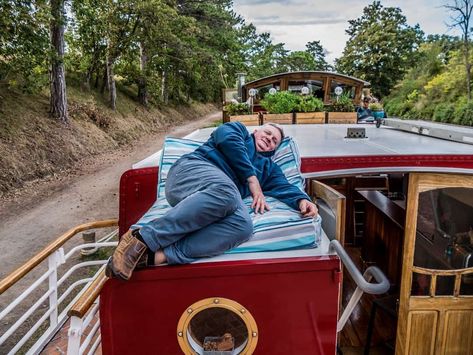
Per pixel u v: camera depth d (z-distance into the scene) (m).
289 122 6.41
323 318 1.52
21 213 7.61
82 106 14.72
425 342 2.43
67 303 4.46
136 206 2.34
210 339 1.57
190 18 22.73
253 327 1.52
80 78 17.41
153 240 1.45
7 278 2.19
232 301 1.50
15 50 9.61
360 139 3.03
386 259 3.29
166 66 23.52
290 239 1.58
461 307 2.37
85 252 5.62
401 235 2.95
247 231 1.54
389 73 40.38
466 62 27.12
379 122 4.07
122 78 22.30
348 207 4.09
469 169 2.27
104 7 15.88
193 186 1.64
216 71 26.67
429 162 2.27
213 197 1.51
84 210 7.79
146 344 1.52
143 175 2.34
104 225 3.18
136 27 17.83
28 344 3.75
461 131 2.91
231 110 7.57
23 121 10.91
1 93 11.27
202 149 1.85
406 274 2.36
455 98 27.64
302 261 1.47
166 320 1.50
